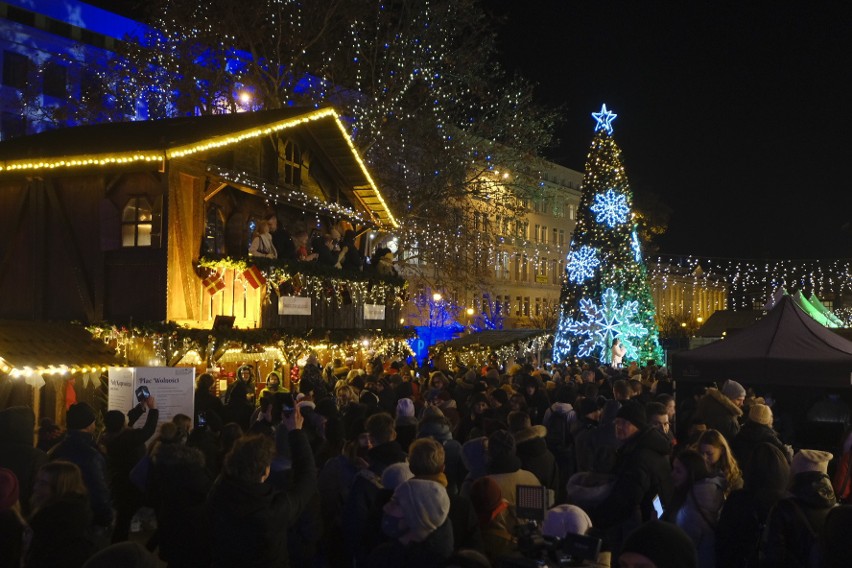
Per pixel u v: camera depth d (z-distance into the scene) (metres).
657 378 18.69
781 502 5.03
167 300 15.17
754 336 13.36
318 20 27.62
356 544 5.82
